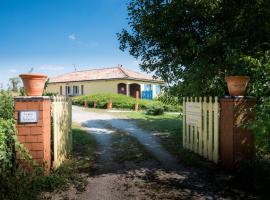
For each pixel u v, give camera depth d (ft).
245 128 18.39
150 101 92.32
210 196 14.60
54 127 19.04
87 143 29.96
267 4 20.56
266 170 15.67
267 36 22.25
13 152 16.96
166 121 49.08
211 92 26.40
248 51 22.98
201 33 26.18
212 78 25.41
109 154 24.76
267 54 19.79
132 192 15.37
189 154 23.88
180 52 26.50
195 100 24.31
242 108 18.43
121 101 86.02
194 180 17.22
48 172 17.71
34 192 14.57
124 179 17.65
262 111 18.01
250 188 15.37
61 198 14.48
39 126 17.44
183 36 25.40
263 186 15.07
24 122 17.35
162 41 27.30
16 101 17.39
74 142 30.37
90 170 19.70
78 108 88.38
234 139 18.34
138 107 84.89
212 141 21.30
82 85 124.26
